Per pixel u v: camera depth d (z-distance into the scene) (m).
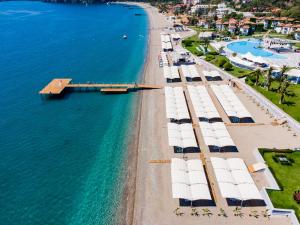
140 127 61.72
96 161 51.69
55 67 104.69
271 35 144.75
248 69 94.25
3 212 41.03
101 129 62.34
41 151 54.75
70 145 56.59
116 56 120.12
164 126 61.72
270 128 59.72
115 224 38.53
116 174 48.12
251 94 75.12
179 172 42.97
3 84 87.38
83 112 70.25
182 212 39.00
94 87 84.19
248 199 38.56
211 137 52.84
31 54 122.00
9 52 124.50
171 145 50.53
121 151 54.28
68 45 140.00
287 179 43.78
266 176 44.97
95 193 44.19
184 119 63.34
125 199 42.66
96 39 153.88
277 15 182.88
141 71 99.56
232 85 81.75
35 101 76.06
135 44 141.12
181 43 134.25
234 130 59.19
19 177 47.97
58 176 48.09
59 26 194.38
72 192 44.59
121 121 65.50
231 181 41.50
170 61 107.44
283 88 69.56
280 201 39.34
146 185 44.44
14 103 74.81
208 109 64.06
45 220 39.75
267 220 37.38
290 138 55.91
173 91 73.94
